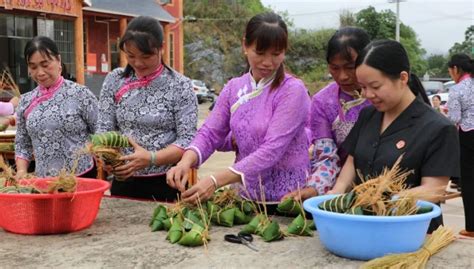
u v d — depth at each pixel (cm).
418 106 192
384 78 178
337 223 165
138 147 237
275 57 205
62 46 1470
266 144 208
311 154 245
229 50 3569
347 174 210
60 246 190
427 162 185
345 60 220
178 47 2236
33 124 296
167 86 265
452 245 183
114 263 172
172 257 177
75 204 203
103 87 277
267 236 191
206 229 193
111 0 1847
